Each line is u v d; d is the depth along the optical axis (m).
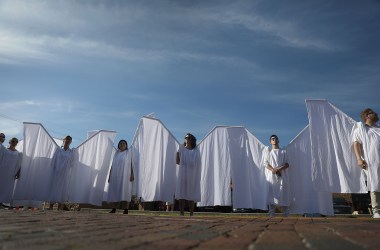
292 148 8.12
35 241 2.00
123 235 2.42
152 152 8.73
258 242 2.05
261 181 8.23
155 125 8.91
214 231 2.77
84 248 1.77
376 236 2.32
